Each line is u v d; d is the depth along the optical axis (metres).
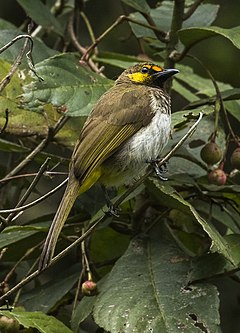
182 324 8.45
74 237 9.82
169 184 9.46
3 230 9.28
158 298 8.70
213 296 8.69
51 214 10.04
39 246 9.96
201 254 9.48
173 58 10.05
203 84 11.63
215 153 9.48
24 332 9.03
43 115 9.60
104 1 14.80
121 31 14.70
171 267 9.03
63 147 10.12
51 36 14.08
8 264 10.98
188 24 11.05
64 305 10.23
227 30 9.27
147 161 9.34
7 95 10.04
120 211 9.88
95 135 9.11
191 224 10.34
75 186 8.67
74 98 9.24
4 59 10.10
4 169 11.46
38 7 11.59
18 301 9.89
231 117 14.44
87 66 10.20
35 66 9.21
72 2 13.07
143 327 8.44
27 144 11.20
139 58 11.56
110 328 8.45
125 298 8.70
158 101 9.50
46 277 12.95
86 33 14.72
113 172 9.21
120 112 9.26
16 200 11.30
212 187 9.57
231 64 14.45
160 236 9.55
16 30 10.36
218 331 8.73
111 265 10.32
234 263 8.49
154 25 10.31
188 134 8.23
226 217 10.23
